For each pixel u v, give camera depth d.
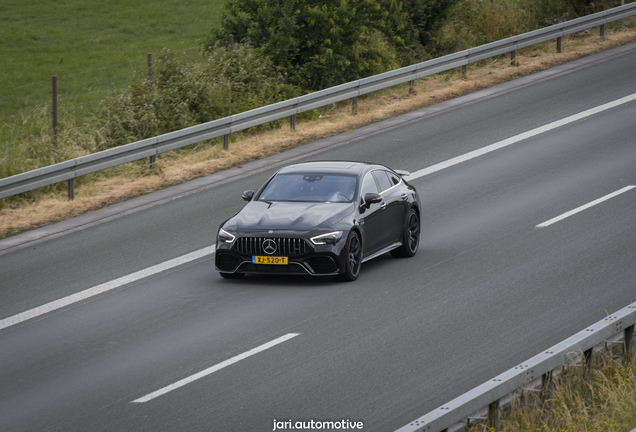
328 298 21.92
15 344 19.59
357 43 55.38
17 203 34.72
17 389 16.48
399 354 17.52
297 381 16.14
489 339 18.28
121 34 89.44
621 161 36.59
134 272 25.64
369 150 41.03
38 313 22.11
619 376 14.89
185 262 26.50
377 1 58.41
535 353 17.27
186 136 39.50
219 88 48.34
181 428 14.09
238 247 23.19
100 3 103.25
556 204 31.12
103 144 41.84
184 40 85.75
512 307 20.55
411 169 37.72
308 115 48.75
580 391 14.62
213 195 35.03
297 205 24.33
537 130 42.81
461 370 16.45
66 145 40.53
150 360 17.77
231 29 55.84
